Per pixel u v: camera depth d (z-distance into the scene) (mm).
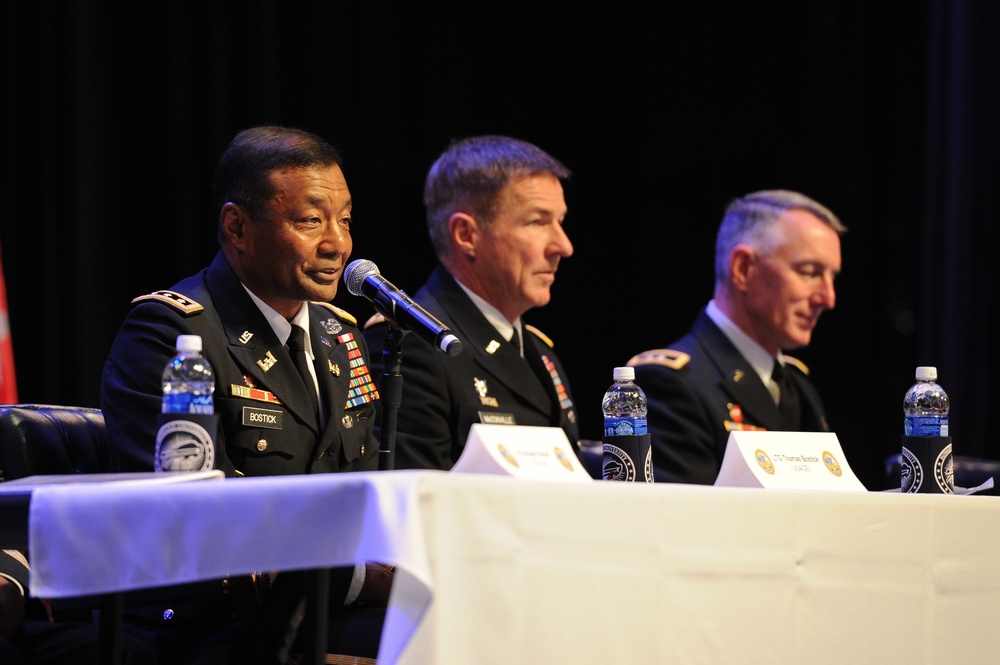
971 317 14758
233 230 7055
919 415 6863
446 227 9078
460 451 8219
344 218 7191
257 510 4105
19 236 10734
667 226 15945
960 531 5750
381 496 3836
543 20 15375
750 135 16016
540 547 4168
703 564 4691
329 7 13398
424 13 14461
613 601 4379
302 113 13211
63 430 6953
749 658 4812
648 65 15836
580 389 15672
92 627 5914
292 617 4746
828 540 5156
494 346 8648
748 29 16016
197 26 11891
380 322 8328
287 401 6887
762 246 10180
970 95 14820
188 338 5531
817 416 10305
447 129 14602
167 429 5094
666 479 9383
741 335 10188
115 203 11281
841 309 16125
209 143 11883
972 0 14820
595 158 15758
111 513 4363
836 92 16047
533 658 4109
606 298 15797
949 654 5633
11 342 10672
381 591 6398
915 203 16031
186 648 6363
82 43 11008
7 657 5398
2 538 4637
